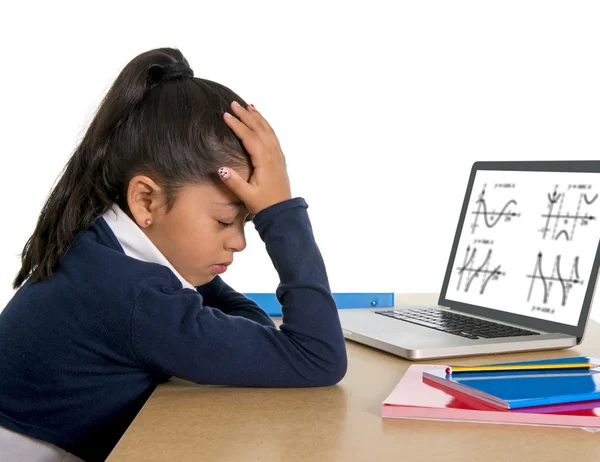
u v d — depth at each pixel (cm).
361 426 68
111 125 91
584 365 84
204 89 93
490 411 68
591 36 352
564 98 357
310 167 363
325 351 84
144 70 92
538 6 355
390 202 367
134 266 84
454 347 98
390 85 361
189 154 88
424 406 70
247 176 92
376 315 127
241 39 354
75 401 84
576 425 67
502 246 126
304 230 91
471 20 358
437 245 368
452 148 363
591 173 114
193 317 82
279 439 64
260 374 82
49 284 87
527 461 58
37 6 342
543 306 114
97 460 87
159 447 62
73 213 90
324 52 358
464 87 361
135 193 90
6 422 85
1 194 344
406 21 358
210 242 91
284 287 89
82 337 83
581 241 112
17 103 343
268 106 359
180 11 350
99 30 346
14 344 86
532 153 360
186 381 88
